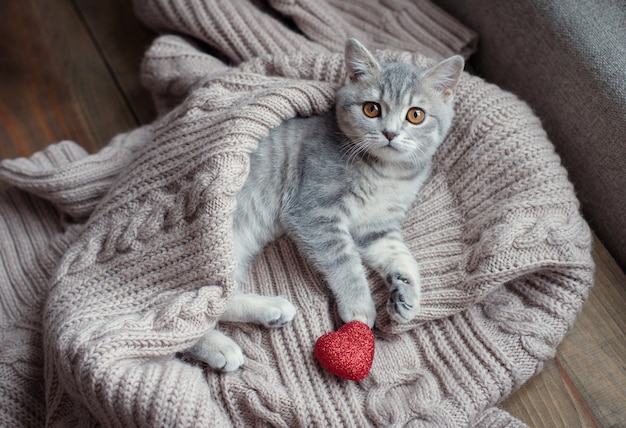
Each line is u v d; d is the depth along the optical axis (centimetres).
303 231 52
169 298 48
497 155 52
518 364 49
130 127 68
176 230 48
